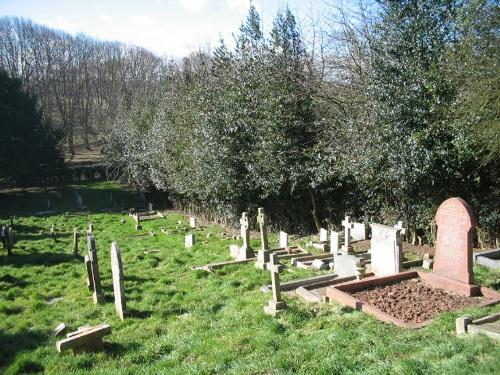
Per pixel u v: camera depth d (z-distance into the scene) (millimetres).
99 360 6996
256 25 18641
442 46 12453
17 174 40594
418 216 14562
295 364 5984
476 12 10695
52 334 8367
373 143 13484
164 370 6391
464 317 6555
